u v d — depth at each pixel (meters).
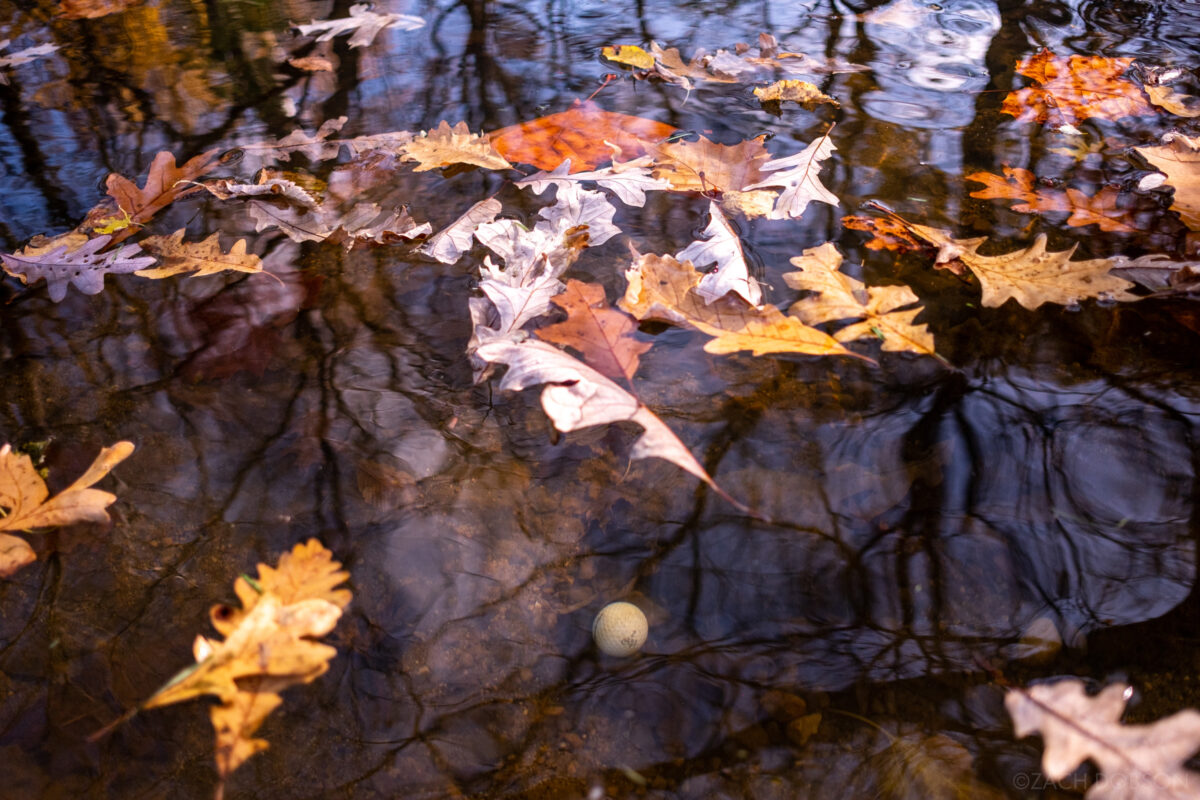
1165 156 1.58
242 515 1.20
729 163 1.60
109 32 2.30
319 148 1.68
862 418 1.25
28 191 1.60
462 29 2.24
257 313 1.39
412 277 1.43
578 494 1.21
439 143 1.65
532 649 1.12
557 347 1.29
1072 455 1.22
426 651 1.12
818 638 1.12
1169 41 2.04
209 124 1.77
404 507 1.20
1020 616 1.12
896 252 1.44
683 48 2.08
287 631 1.09
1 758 1.07
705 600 1.14
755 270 1.41
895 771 1.05
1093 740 1.06
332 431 1.26
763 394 1.28
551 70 1.97
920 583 1.14
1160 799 1.03
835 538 1.17
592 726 1.08
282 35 2.25
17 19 2.41
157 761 1.07
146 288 1.43
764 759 1.06
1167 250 1.43
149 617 1.14
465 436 1.26
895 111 1.74
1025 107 1.74
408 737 1.08
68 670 1.11
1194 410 1.25
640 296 1.34
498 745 1.07
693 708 1.09
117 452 1.23
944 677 1.09
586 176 1.56
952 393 1.27
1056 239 1.45
